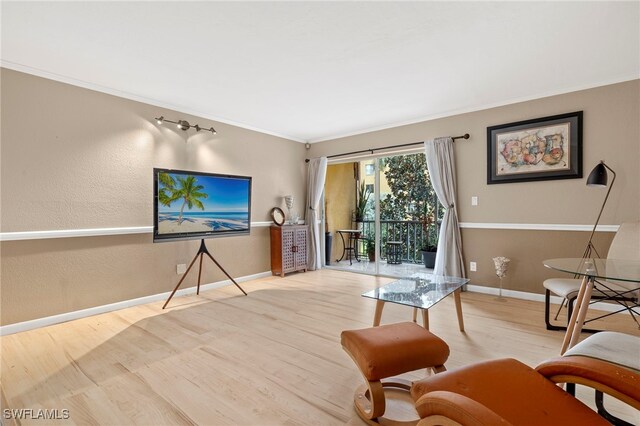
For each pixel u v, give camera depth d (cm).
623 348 137
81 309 317
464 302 361
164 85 332
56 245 303
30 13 208
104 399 181
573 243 343
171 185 355
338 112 425
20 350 244
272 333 275
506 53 268
